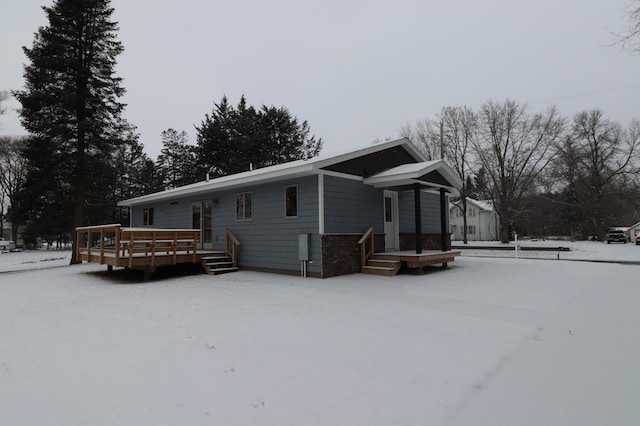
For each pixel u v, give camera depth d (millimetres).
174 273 11156
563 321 4992
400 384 2969
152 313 5617
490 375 3150
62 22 15797
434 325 4801
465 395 2773
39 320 5223
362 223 10930
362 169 11078
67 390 2859
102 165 17156
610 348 3871
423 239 14047
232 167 29031
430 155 29484
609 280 8891
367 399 2703
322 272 9555
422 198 14195
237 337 4289
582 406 2609
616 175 36000
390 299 6625
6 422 2354
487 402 2662
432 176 11242
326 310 5727
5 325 4938
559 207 42188
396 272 10195
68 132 15695
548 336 4293
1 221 35531
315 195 9820
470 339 4176
